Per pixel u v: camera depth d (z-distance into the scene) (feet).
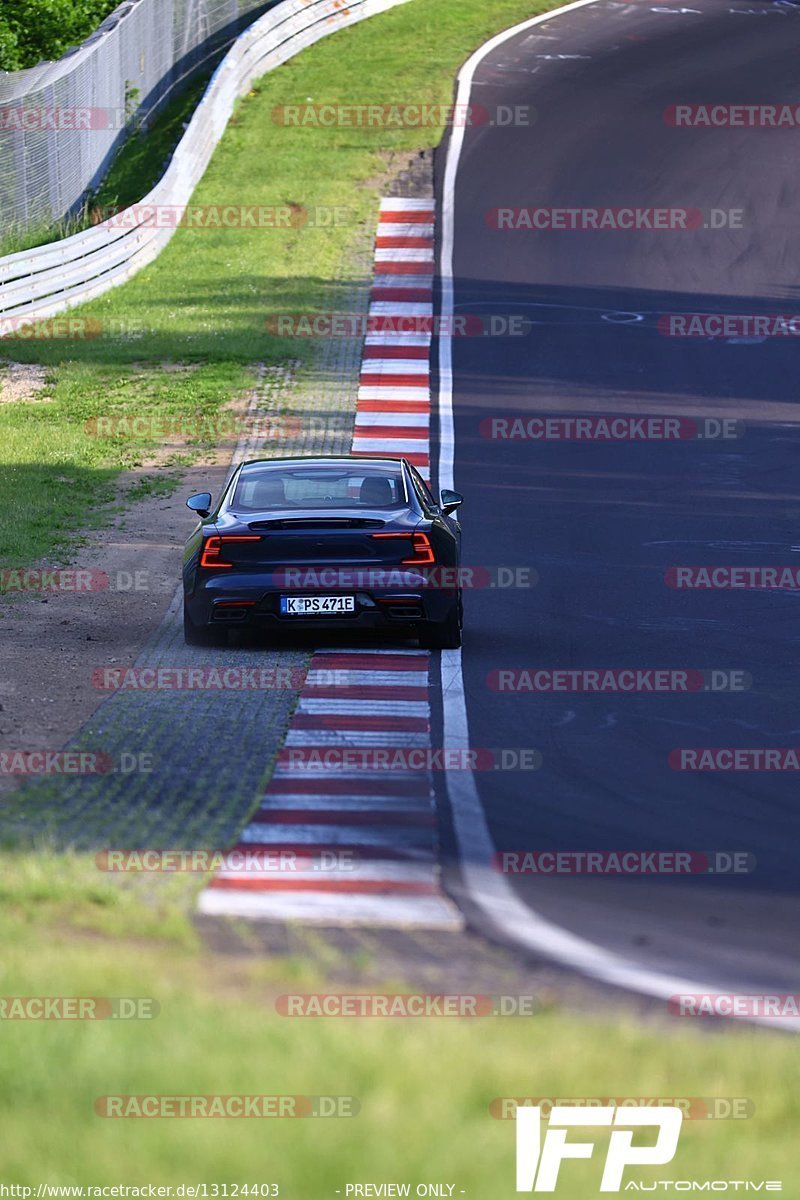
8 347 333.01
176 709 121.60
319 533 141.49
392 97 524.11
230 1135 43.01
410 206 437.58
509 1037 53.78
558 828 94.94
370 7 611.06
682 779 106.52
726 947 75.10
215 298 367.04
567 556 195.93
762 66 562.66
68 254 359.46
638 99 525.34
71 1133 43.29
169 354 327.26
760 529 212.23
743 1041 55.01
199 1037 51.44
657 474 246.27
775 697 130.82
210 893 79.15
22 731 114.93
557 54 571.69
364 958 68.49
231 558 141.59
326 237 415.03
